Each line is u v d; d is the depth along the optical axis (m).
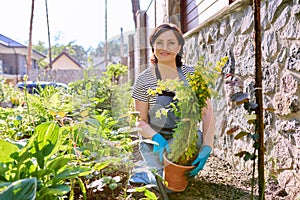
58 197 1.26
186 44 3.34
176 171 1.62
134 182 1.74
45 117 2.44
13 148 1.09
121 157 1.49
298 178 1.57
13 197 0.85
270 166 1.86
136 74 1.75
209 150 1.66
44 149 1.16
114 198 1.58
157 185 1.63
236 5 2.14
